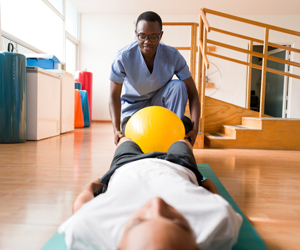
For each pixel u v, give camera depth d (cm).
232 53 677
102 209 52
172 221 29
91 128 501
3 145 268
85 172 164
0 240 79
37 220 94
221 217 51
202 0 614
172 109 182
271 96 726
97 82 717
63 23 611
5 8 401
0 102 276
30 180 144
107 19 707
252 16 684
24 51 455
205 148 284
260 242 78
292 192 132
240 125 338
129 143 108
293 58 671
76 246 52
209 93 680
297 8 642
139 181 59
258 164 200
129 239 27
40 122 313
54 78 349
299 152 267
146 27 149
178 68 179
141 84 177
